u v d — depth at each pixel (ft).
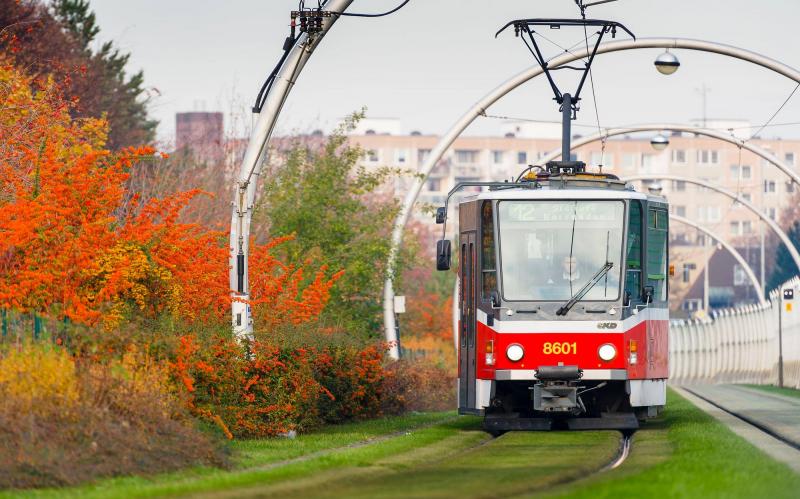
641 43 285.02
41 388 143.64
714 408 287.89
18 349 150.41
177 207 199.62
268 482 134.31
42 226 180.04
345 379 244.63
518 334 208.85
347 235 341.82
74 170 187.52
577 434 200.64
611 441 186.19
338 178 343.05
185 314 199.72
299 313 249.14
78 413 142.31
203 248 211.20
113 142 502.79
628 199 214.07
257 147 208.13
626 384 208.54
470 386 215.72
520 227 213.25
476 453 170.91
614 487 118.52
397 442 191.31
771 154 366.43
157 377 162.20
